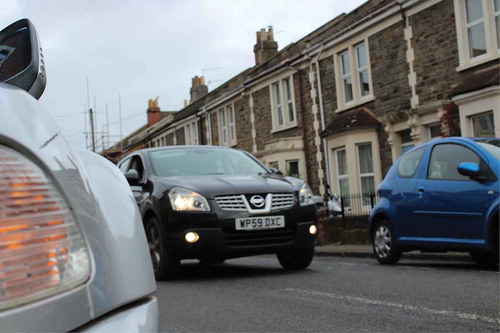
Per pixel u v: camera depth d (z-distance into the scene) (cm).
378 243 848
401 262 883
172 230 682
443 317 453
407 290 579
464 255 889
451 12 1395
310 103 2011
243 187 699
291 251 779
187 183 705
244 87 2456
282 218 700
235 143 2641
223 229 678
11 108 111
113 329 114
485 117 1276
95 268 113
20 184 103
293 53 2192
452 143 748
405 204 785
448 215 717
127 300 121
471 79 1315
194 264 956
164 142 3850
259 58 2694
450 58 1402
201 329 447
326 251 1162
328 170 1880
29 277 98
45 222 105
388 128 1595
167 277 711
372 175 1689
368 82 1719
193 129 3238
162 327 457
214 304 546
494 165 680
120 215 131
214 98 3080
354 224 1423
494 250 665
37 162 109
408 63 1532
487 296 529
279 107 2259
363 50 1748
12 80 138
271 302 544
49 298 99
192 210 675
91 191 122
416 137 1495
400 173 825
